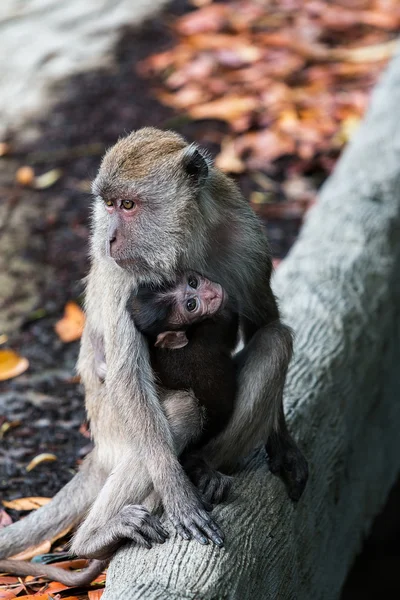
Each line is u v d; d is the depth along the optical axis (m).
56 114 18.84
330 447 9.70
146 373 8.02
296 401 9.42
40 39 21.16
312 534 9.04
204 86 19.16
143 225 8.32
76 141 18.03
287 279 11.42
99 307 8.51
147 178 8.32
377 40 20.88
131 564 7.18
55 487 10.46
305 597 8.90
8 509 10.01
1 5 22.52
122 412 7.88
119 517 7.54
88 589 8.52
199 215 8.41
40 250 15.42
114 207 8.42
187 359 8.22
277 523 8.02
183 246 8.37
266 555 7.71
